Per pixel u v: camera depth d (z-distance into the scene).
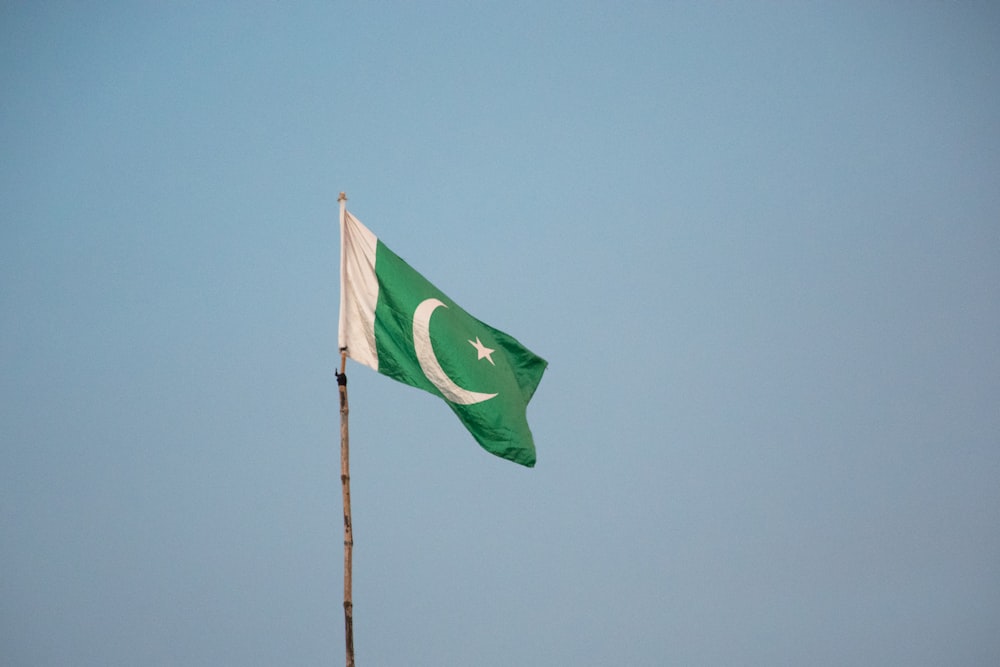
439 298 56.44
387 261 56.03
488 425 55.25
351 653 47.12
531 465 55.62
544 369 58.91
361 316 54.91
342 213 55.56
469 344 56.12
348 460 50.50
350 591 47.88
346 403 52.06
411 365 54.84
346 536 48.69
